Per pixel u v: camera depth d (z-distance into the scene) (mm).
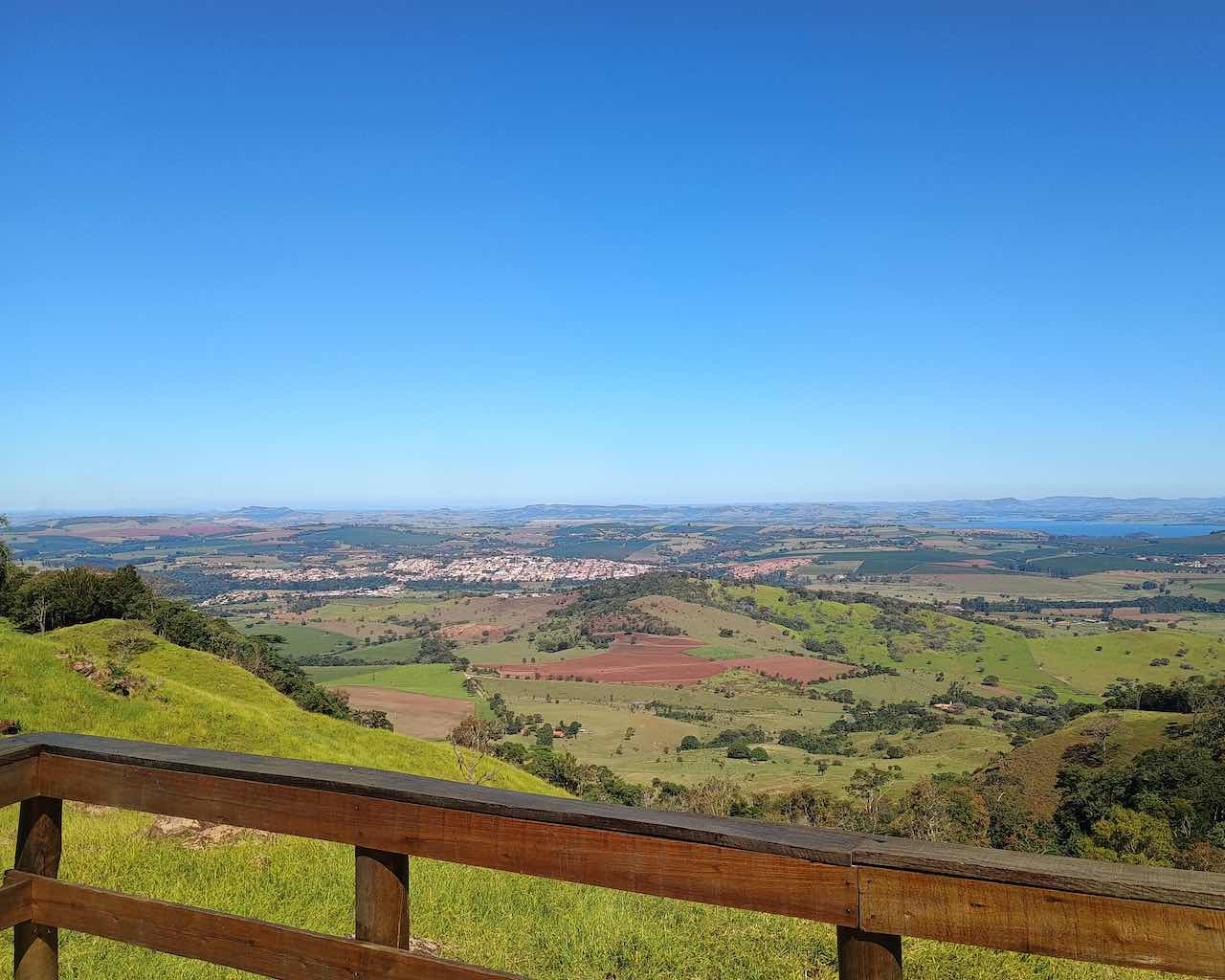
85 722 18047
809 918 1645
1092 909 1438
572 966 4938
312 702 50906
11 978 3592
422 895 6273
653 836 1771
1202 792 42031
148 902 2297
